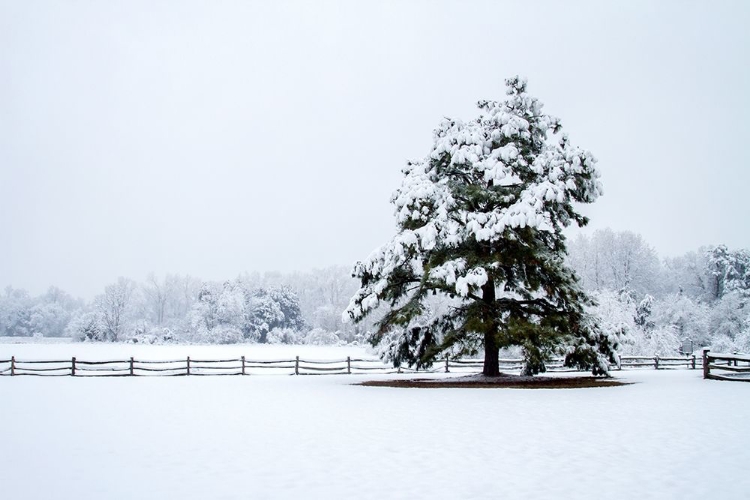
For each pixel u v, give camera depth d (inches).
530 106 1003.9
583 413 548.1
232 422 516.1
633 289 2566.4
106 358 2073.1
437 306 2197.3
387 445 403.5
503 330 907.4
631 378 1013.8
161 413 581.9
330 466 343.0
